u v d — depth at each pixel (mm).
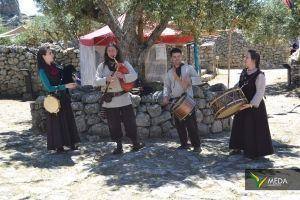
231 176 5844
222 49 31969
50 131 7234
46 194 5371
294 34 18234
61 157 7062
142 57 9820
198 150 7141
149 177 5875
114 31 9812
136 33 10164
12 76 16141
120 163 6492
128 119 7098
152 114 8367
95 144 7883
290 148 7484
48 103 7035
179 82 6945
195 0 8469
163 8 8109
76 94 8664
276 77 23203
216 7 9656
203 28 9820
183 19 8953
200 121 8570
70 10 9844
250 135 6430
